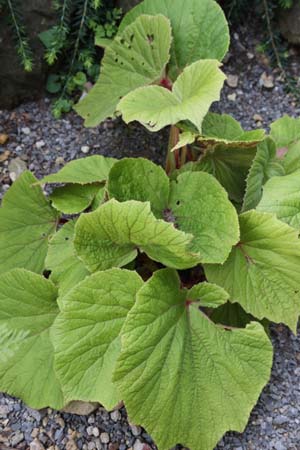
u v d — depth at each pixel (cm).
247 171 96
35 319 85
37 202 93
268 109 119
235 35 125
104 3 113
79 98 117
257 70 123
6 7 105
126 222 75
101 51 117
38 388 83
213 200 83
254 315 83
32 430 85
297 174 83
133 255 83
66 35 112
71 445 84
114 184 83
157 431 77
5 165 109
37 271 91
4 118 115
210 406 79
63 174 89
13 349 84
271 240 80
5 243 91
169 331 77
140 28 96
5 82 112
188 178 86
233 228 79
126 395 74
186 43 97
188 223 84
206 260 80
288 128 99
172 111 81
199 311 80
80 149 112
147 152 112
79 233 77
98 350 77
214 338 80
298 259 80
